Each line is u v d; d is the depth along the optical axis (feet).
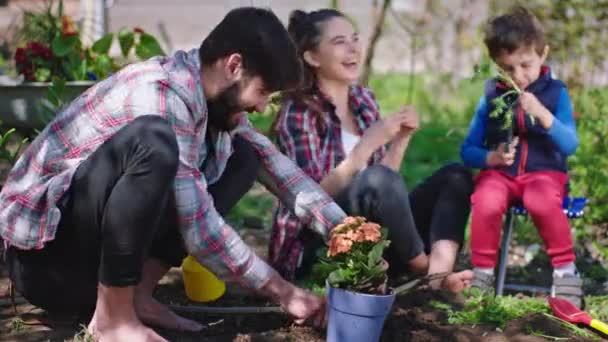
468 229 13.83
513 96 11.66
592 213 14.48
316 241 11.13
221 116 8.90
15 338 9.18
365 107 11.63
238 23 8.41
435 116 23.18
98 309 8.52
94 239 8.39
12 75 18.70
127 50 17.42
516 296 11.44
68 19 18.44
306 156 10.87
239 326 9.75
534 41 11.35
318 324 9.34
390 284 11.30
